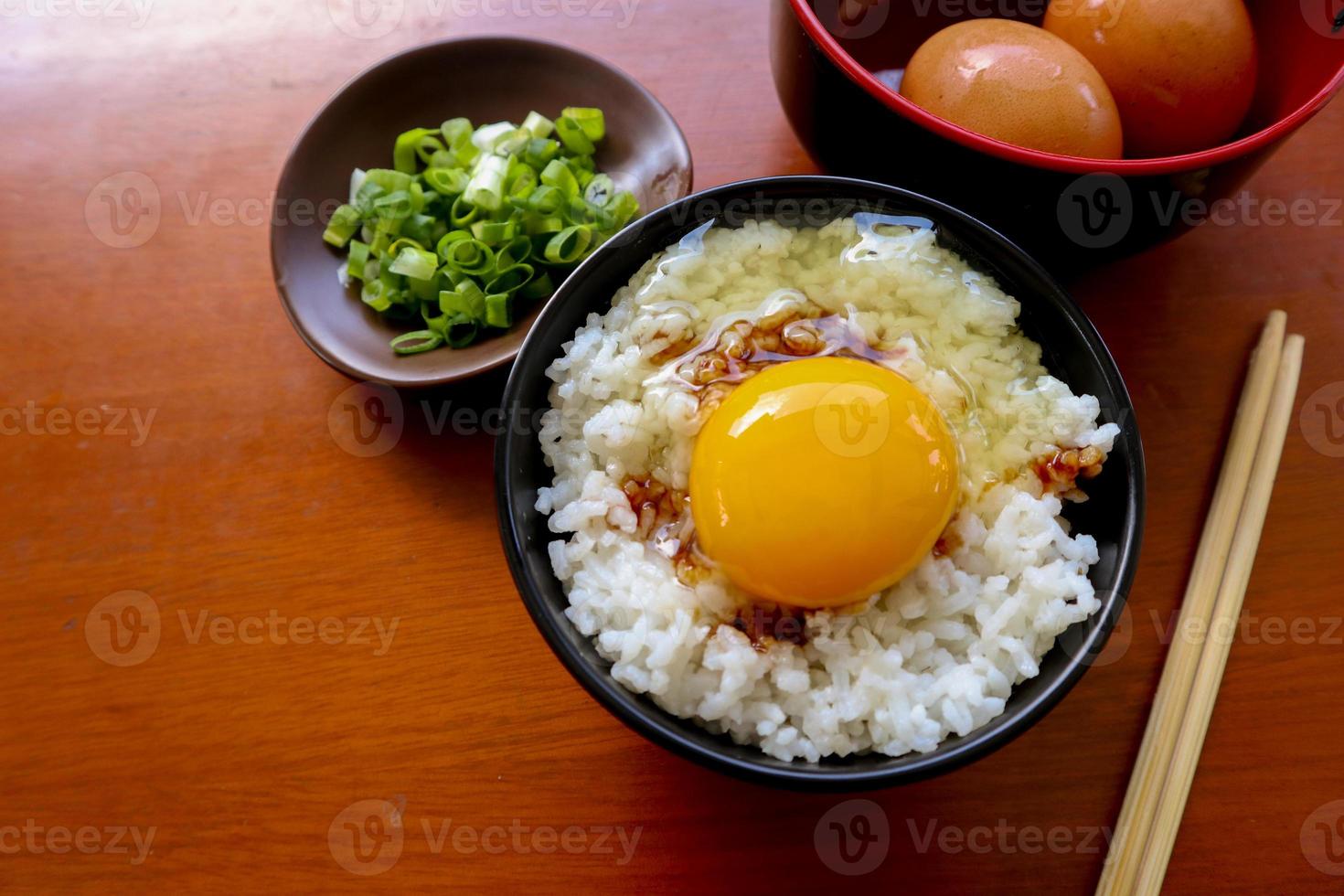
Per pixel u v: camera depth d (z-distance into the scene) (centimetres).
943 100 25
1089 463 23
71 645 26
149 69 30
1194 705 25
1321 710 25
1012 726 21
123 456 27
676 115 29
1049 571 23
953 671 23
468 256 27
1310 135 29
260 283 29
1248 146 23
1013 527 23
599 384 24
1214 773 25
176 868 25
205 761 25
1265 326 27
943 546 23
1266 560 26
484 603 26
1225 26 25
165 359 28
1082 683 25
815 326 24
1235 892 25
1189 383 27
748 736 23
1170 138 26
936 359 24
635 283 24
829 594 23
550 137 29
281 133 30
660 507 24
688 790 25
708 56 30
